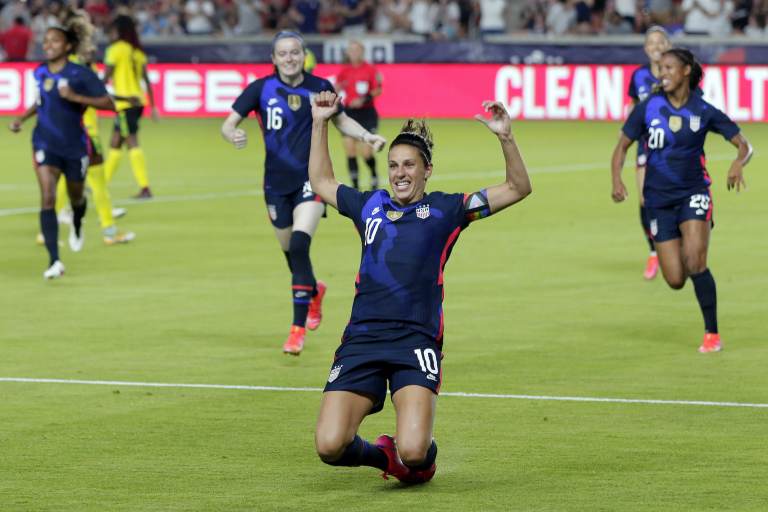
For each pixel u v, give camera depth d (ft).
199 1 439.22
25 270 170.30
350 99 255.09
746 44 385.50
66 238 197.47
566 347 125.49
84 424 98.17
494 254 182.09
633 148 324.60
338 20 437.17
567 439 93.81
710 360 119.96
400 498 80.28
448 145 338.75
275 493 81.46
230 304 147.84
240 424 98.32
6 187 264.11
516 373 114.73
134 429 96.73
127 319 139.44
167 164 309.42
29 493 81.20
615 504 78.74
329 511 77.77
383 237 82.28
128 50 238.68
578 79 392.27
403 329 81.00
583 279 162.91
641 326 135.33
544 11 420.36
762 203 233.96
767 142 336.70
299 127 126.41
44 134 162.71
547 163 301.22
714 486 82.33
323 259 177.68
